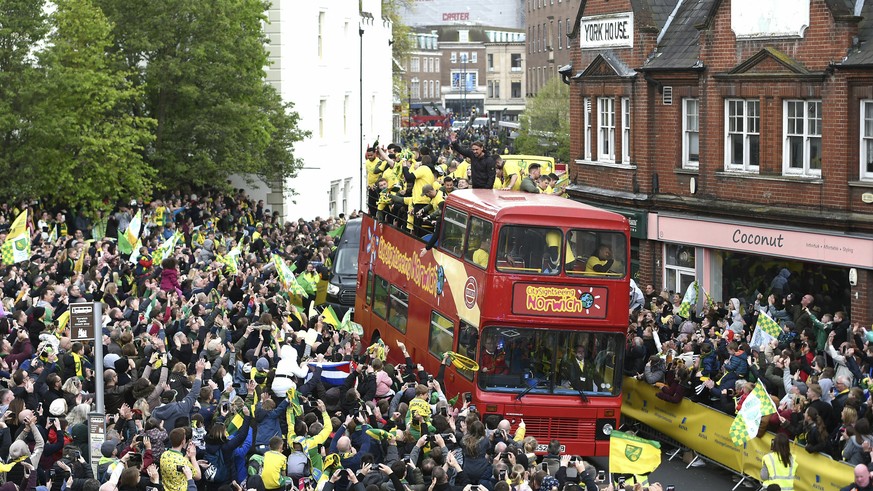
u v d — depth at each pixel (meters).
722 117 46.28
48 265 40.16
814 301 42.91
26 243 40.94
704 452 32.19
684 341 36.81
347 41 90.75
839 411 28.17
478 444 24.75
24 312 32.50
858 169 40.84
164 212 55.88
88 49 56.72
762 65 43.97
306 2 82.00
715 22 46.16
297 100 81.50
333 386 29.80
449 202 34.34
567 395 31.20
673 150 48.91
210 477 23.02
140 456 21.62
